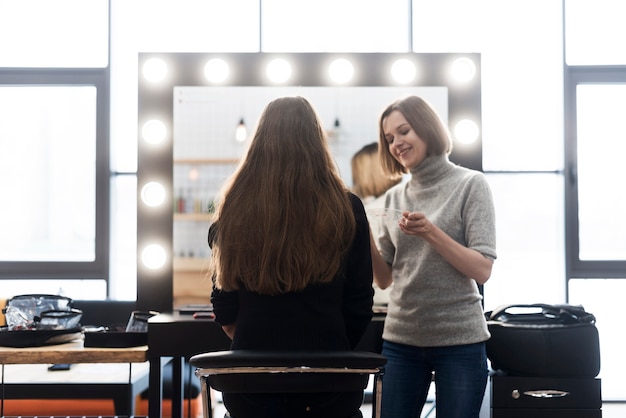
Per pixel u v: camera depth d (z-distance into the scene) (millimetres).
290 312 1341
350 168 2719
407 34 3975
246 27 3963
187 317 2361
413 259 1891
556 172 3969
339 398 1330
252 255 1342
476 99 2729
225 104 2762
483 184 1849
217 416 3533
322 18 3979
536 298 3949
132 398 2355
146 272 2715
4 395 2314
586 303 3939
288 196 1346
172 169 2744
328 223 1343
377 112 2738
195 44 3967
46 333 2182
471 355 1831
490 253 1788
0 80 3928
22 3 3963
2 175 3955
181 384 2645
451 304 1837
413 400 1908
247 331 1350
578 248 3916
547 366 2188
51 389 2330
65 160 3965
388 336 1927
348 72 2750
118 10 3979
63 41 3959
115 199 3949
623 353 3918
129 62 3982
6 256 3924
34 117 3975
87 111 3977
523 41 4012
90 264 3861
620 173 3973
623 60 3992
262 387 1271
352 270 1413
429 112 1933
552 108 4004
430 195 1936
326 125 2734
